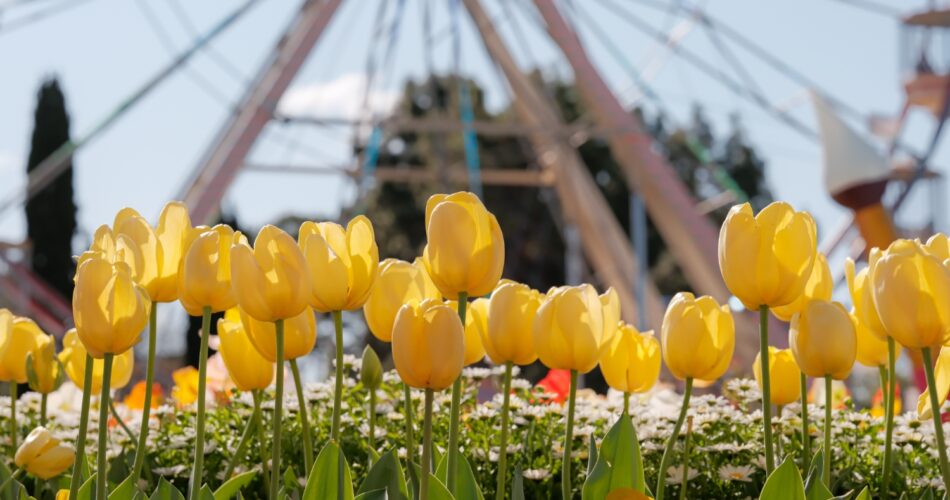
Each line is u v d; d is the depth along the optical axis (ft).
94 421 11.00
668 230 60.70
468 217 5.97
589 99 59.93
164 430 10.38
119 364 8.56
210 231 6.19
